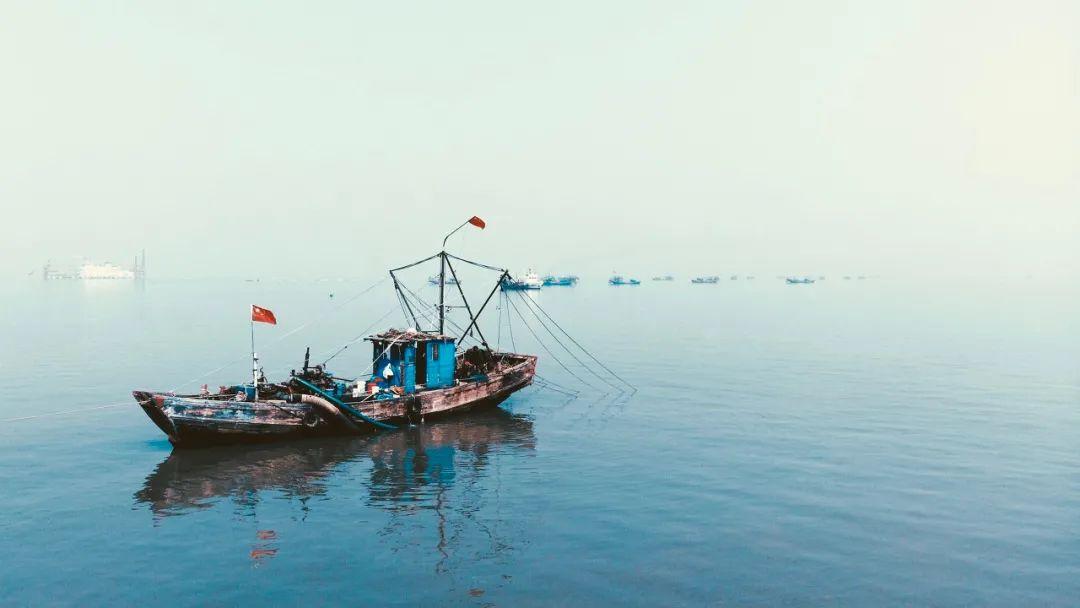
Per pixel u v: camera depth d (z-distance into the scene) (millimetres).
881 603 17297
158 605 17094
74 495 25422
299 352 71938
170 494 25594
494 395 41406
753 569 19172
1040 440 33688
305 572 18906
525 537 21453
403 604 17109
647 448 32562
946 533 21844
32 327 102500
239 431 31781
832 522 22766
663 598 17469
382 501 24891
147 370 58281
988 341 83438
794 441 33781
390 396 36750
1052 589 18109
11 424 37438
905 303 183750
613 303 184125
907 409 41688
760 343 82562
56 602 17234
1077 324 109000
